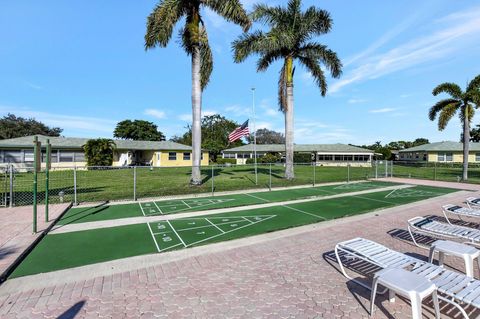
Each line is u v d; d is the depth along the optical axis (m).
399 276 3.28
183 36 15.16
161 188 14.96
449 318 3.27
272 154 49.00
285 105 17.98
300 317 3.32
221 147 55.19
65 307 3.52
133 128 62.28
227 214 8.89
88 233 6.80
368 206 10.29
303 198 11.83
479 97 18.95
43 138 31.38
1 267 4.54
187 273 4.55
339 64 18.09
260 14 17.06
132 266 4.84
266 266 4.83
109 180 19.73
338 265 4.87
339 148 48.34
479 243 5.44
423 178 21.62
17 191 13.73
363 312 3.43
